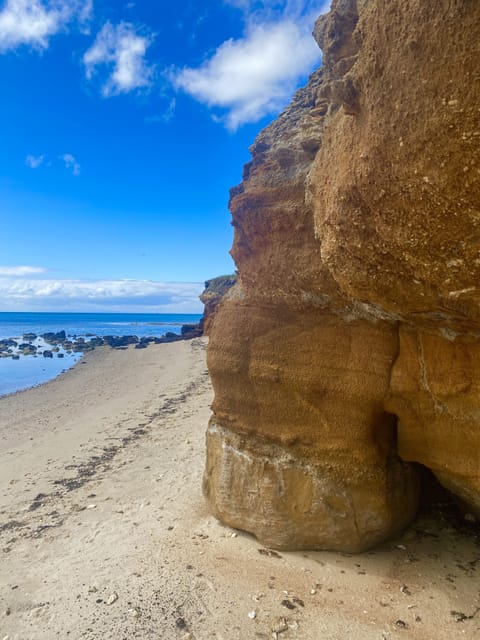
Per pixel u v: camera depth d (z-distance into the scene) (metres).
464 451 4.13
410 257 2.82
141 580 4.64
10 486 8.16
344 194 2.96
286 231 4.87
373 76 2.61
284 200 4.88
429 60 2.25
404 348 4.33
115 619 4.11
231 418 5.59
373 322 4.52
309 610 4.07
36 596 4.59
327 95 4.16
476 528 5.22
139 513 6.34
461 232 2.48
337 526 4.76
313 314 4.97
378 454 4.71
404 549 4.87
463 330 3.60
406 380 4.32
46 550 5.59
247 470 5.31
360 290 3.43
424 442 4.46
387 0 2.49
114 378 22.28
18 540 5.93
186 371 21.81
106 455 9.56
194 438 9.99
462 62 2.12
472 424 3.99
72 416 14.09
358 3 4.15
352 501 4.72
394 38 2.45
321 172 3.76
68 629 4.05
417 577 4.39
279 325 5.22
